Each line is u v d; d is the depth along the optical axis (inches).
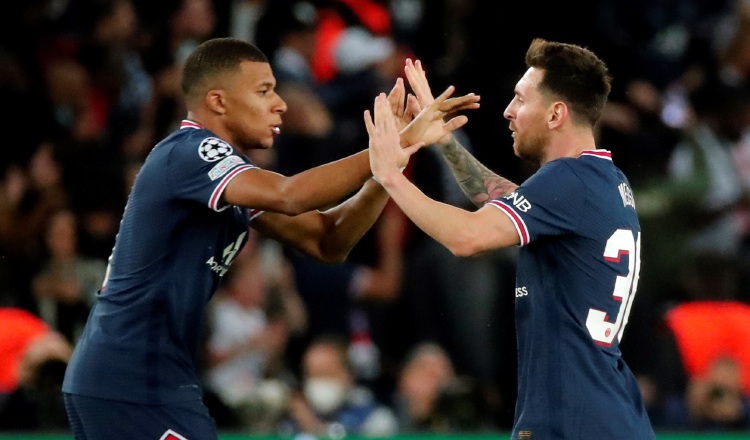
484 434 976.9
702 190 1341.0
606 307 650.8
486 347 1222.9
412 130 670.5
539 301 652.1
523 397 653.9
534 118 672.4
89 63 1432.1
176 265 671.8
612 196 657.6
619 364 665.0
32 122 1362.0
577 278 647.8
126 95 1439.5
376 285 1289.4
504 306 1226.6
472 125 1314.0
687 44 1555.1
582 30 1439.5
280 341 1222.9
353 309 1284.4
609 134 1359.5
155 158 682.2
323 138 1337.4
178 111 1349.7
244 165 663.1
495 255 1232.8
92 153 1298.0
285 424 1100.5
